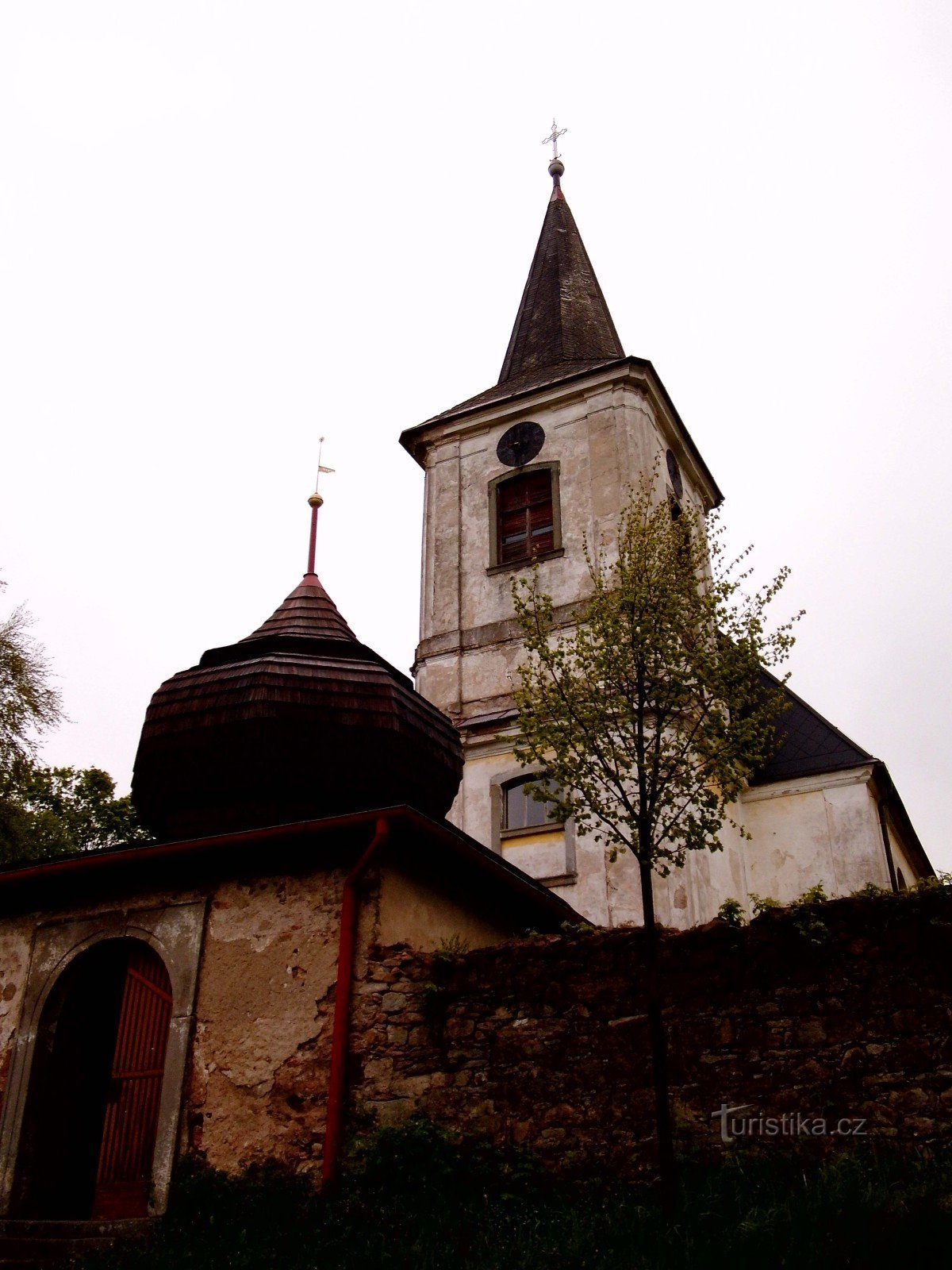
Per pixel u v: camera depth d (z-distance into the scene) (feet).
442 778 50.70
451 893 42.55
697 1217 27.78
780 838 72.64
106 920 42.01
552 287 100.73
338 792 47.09
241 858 40.45
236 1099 36.88
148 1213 35.91
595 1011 34.45
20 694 74.18
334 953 37.58
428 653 78.64
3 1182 38.86
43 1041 41.09
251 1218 33.01
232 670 48.65
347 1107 35.45
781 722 77.20
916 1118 29.63
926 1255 23.65
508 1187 32.58
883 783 74.43
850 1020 31.32
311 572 59.62
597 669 35.37
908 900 31.91
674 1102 32.32
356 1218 31.50
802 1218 26.02
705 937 33.81
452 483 85.56
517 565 78.84
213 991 38.88
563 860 65.57
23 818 78.54
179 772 47.26
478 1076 35.01
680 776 34.27
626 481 78.23
